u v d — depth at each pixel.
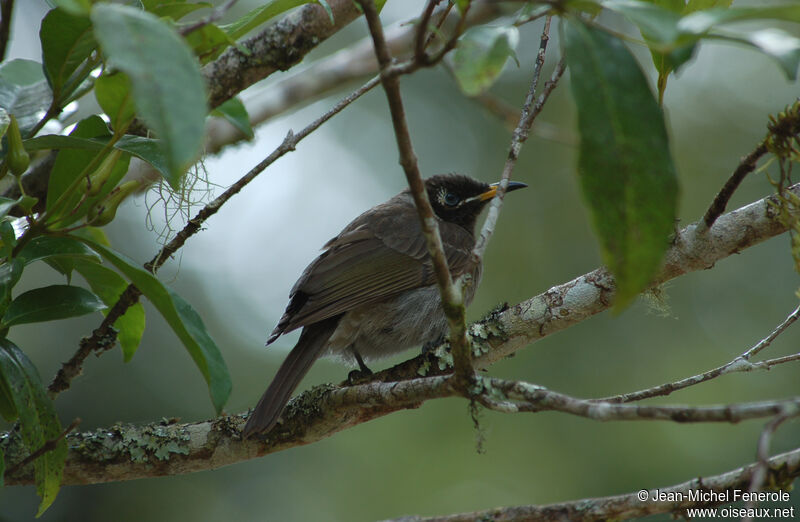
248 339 16.84
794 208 7.00
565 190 16.38
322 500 14.27
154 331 15.82
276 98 14.22
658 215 3.98
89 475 8.13
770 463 6.70
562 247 16.06
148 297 5.94
